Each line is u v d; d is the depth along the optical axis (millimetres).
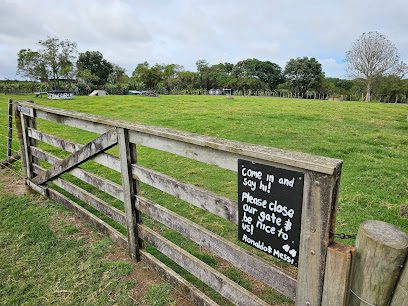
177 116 15016
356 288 1616
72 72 57781
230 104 23516
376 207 4750
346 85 65750
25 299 2811
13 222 4168
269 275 2020
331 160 1613
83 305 2730
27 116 4984
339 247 1634
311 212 1669
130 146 3023
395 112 18984
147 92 51156
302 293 1821
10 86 53656
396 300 1487
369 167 6719
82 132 11000
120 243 3496
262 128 11398
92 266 3221
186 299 2715
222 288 2379
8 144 6648
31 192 5184
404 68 49625
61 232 3893
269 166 1829
